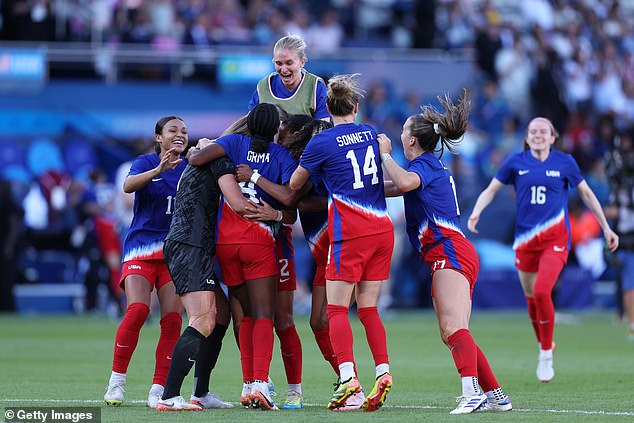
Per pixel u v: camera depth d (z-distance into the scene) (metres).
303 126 30.03
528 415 27.59
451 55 86.06
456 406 30.17
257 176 29.45
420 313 78.25
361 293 29.25
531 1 101.62
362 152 29.12
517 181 41.34
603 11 107.00
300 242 76.56
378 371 28.38
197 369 29.73
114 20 81.88
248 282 29.33
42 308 76.44
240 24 88.44
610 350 50.41
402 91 82.38
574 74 95.62
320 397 32.81
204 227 29.09
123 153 78.38
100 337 56.00
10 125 76.69
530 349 50.78
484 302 79.81
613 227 57.91
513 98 89.75
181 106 79.25
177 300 31.00
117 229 72.75
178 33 83.31
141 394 32.97
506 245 84.25
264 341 28.89
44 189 76.44
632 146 73.88
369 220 28.91
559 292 80.94
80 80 78.62
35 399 31.09
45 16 79.88
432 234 29.38
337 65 81.25
